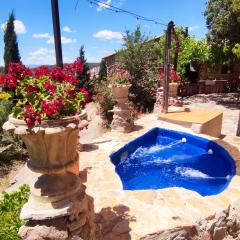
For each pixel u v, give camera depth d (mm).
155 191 4715
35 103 2475
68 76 2834
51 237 2562
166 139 8906
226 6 14578
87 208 2934
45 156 2523
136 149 8008
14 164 7191
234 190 4777
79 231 2725
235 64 20922
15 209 3461
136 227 3652
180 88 18781
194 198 4453
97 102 11562
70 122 2461
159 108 12148
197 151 8016
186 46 18156
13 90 2721
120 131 8617
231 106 15117
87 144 7566
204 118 9242
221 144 7477
